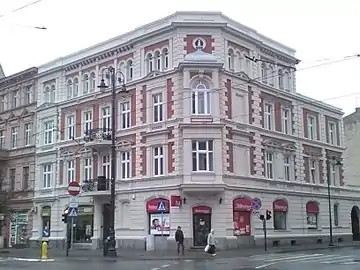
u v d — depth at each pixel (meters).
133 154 39.19
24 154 49.50
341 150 52.97
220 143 35.88
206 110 36.41
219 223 35.22
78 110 44.31
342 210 51.25
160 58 38.47
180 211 35.22
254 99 40.28
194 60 36.16
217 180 35.31
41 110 48.06
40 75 48.34
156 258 28.47
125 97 40.56
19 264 24.75
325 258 26.62
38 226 46.47
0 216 48.34
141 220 37.62
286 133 44.47
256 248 36.69
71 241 41.22
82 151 43.16
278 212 42.06
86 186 40.88
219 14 37.62
